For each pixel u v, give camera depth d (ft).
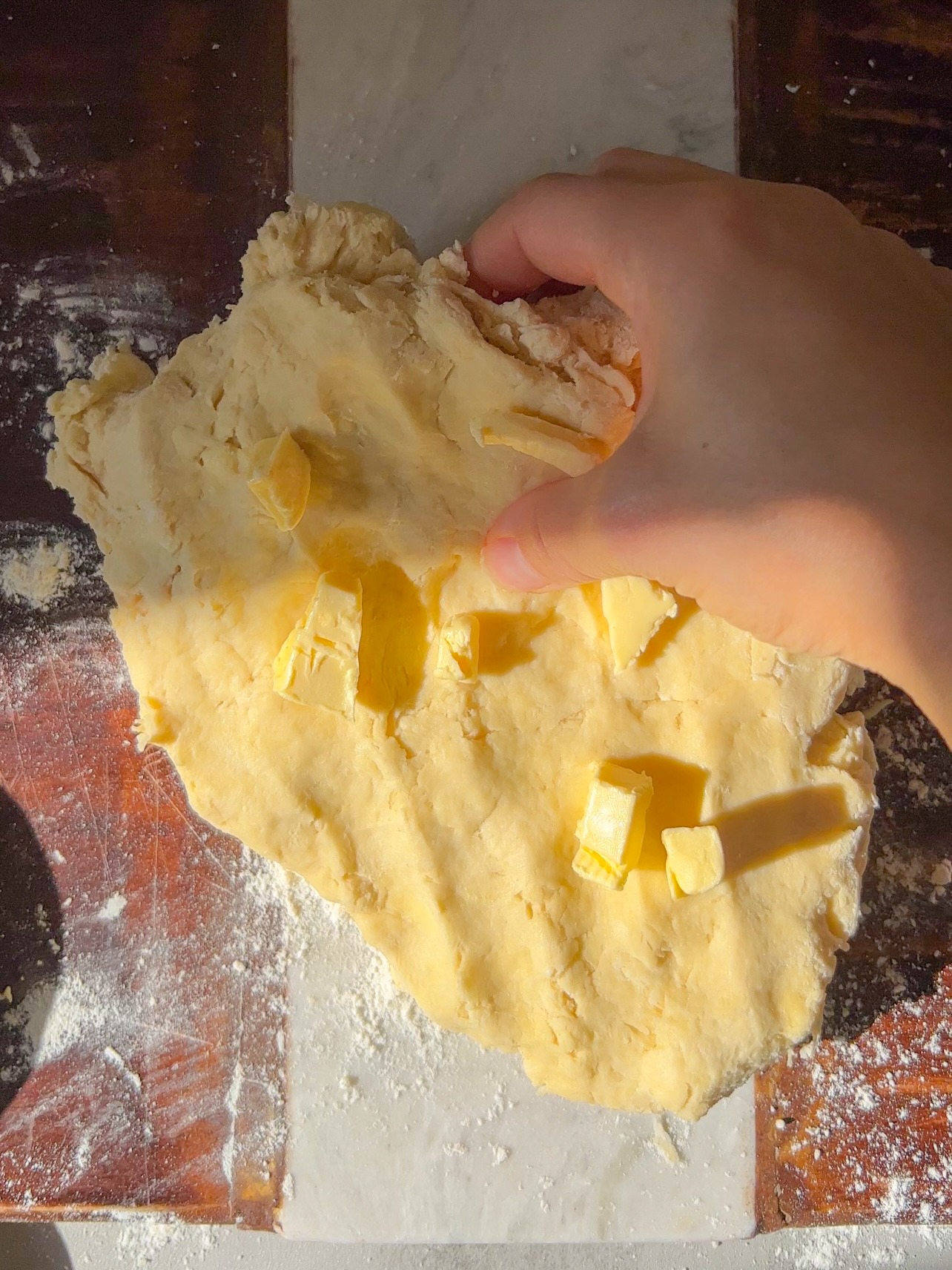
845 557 0.57
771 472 0.58
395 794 0.68
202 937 0.84
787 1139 0.85
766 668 0.69
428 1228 0.82
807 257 0.60
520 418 0.66
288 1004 0.83
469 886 0.68
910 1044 0.86
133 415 0.69
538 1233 0.82
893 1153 0.85
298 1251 0.94
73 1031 0.83
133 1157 0.82
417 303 0.67
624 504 0.59
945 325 0.61
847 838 0.69
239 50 0.86
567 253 0.66
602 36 0.88
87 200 0.85
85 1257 0.94
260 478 0.63
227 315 0.85
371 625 0.69
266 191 0.86
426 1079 0.83
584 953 0.69
